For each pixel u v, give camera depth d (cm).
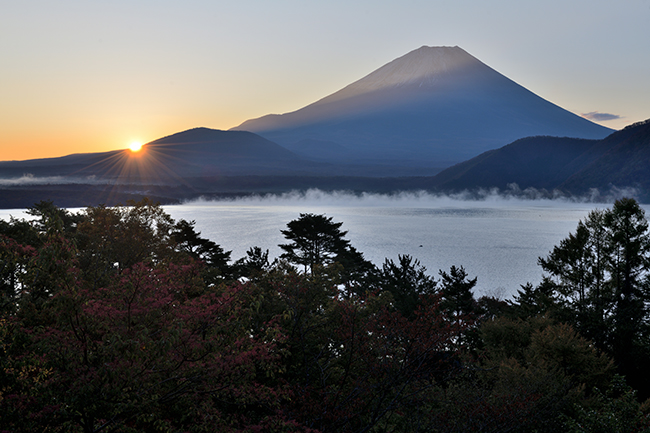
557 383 1791
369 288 3988
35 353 988
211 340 1048
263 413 1384
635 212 3688
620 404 1483
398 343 1248
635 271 3794
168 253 3338
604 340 3033
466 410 1261
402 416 1323
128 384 965
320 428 1159
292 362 1652
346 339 1358
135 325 1015
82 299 984
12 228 2870
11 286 1353
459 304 3919
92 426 970
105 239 2878
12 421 918
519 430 1368
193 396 1080
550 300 3953
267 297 1808
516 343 2855
